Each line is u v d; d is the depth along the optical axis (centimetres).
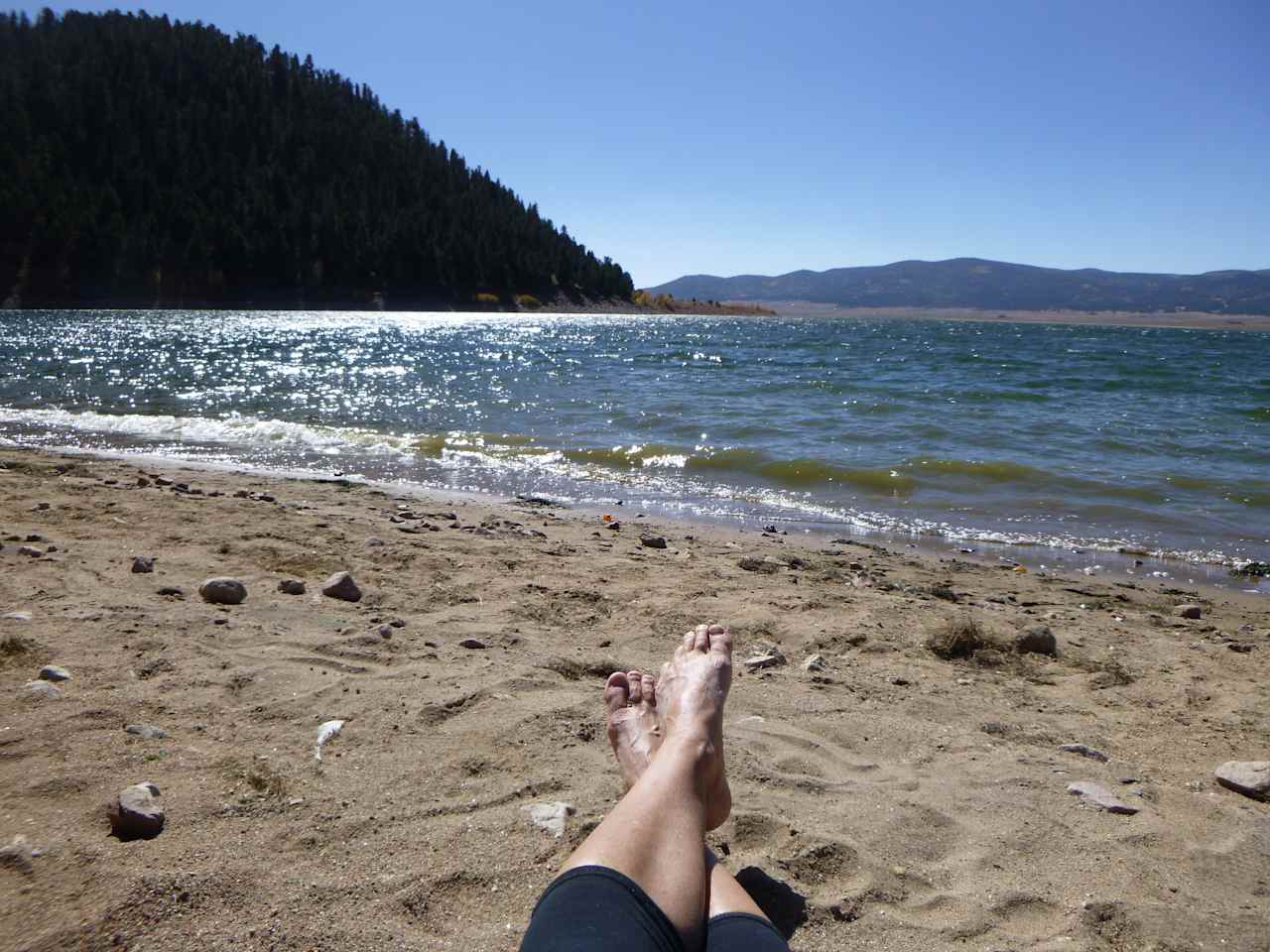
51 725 232
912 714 282
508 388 1517
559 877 138
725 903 143
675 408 1223
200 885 169
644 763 208
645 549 504
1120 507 686
